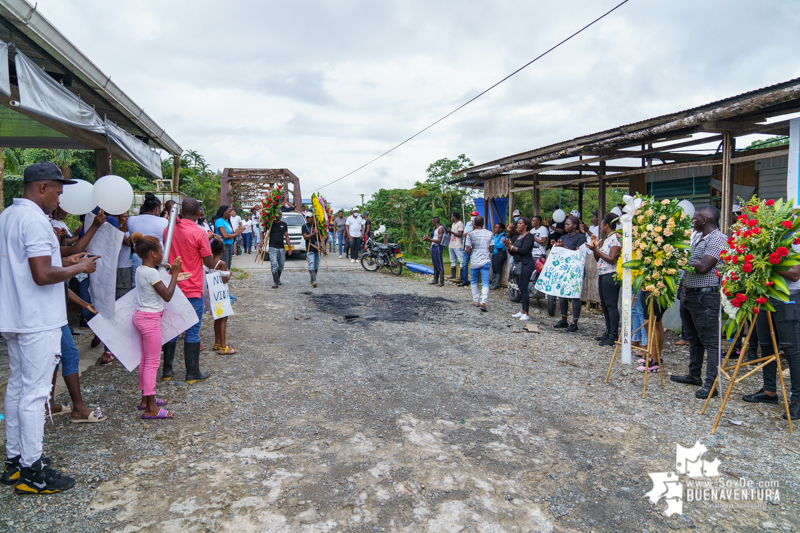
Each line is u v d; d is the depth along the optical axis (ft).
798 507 8.96
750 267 11.89
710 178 35.81
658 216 14.85
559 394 14.71
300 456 10.57
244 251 65.31
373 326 23.59
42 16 14.56
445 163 106.01
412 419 12.66
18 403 8.99
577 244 23.25
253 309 27.07
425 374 16.40
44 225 9.05
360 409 13.29
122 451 10.65
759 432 12.12
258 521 8.27
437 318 25.84
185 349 14.96
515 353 19.21
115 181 11.69
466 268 37.86
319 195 46.21
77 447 10.77
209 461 10.28
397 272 44.52
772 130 21.57
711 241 14.38
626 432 12.08
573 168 36.04
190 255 14.58
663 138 25.14
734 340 12.60
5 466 9.43
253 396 14.10
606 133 26.37
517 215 37.83
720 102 19.74
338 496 9.06
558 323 24.12
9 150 57.21
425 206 85.40
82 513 8.41
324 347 19.61
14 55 14.66
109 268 12.07
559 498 9.15
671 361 18.63
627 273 15.31
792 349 12.92
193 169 211.20
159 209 17.53
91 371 15.80
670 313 23.26
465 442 11.39
